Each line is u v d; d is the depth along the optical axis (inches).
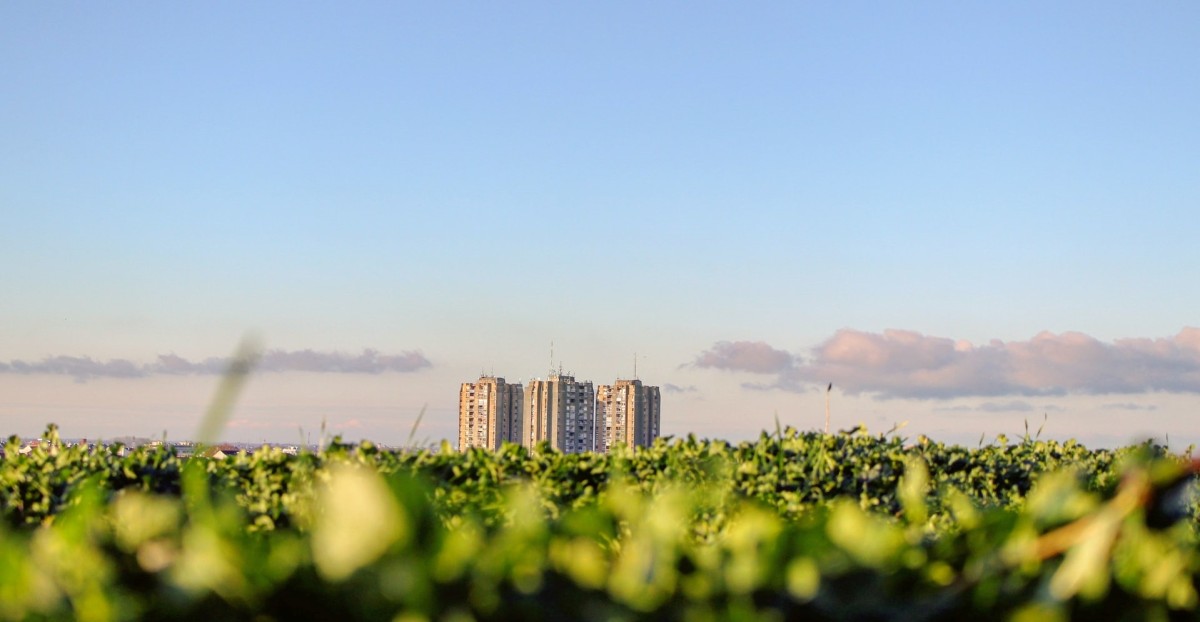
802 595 59.5
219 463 235.5
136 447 238.8
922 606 60.2
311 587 54.9
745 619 56.1
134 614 56.0
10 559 58.3
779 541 62.7
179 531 63.1
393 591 53.9
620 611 57.3
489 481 225.6
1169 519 63.3
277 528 193.9
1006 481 265.0
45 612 57.9
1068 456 303.1
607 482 241.6
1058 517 65.2
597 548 72.1
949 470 268.5
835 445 268.2
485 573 56.7
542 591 57.2
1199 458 61.5
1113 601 62.3
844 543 63.9
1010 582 61.4
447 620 53.8
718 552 64.6
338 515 54.9
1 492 213.0
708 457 246.2
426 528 56.5
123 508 64.5
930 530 107.2
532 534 61.7
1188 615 63.3
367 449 237.9
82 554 59.8
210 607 55.6
